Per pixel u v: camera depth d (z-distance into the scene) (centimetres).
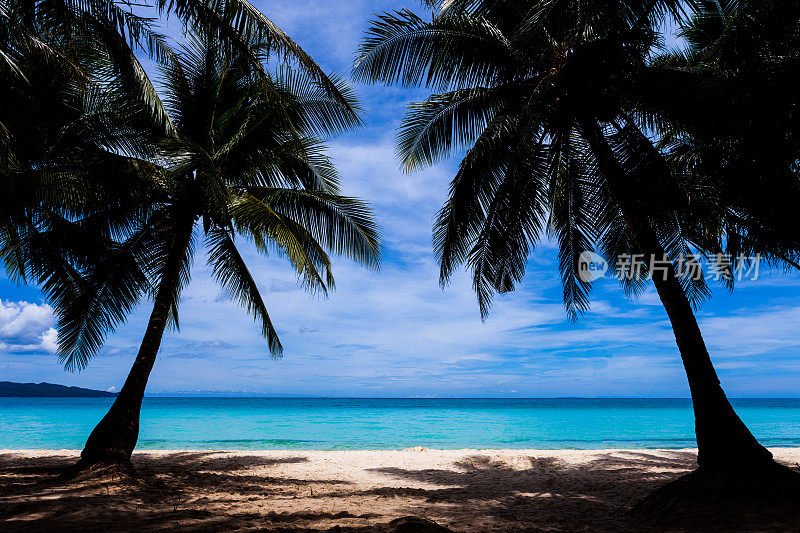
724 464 566
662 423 3130
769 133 650
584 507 630
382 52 795
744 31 652
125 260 936
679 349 639
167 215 932
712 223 889
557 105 764
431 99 846
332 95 589
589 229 927
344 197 995
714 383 604
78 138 820
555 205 1015
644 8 683
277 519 512
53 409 5144
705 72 689
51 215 840
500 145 782
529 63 795
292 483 802
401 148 891
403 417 3859
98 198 778
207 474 849
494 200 851
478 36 769
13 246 879
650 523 521
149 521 487
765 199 711
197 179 919
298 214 1014
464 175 793
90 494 614
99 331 953
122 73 699
